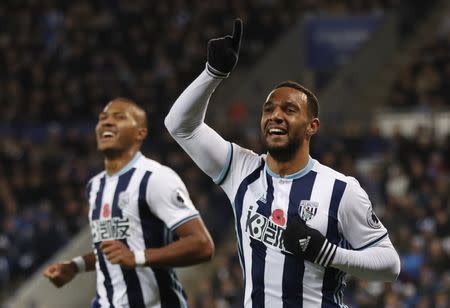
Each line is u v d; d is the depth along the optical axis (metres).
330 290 15.30
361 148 60.12
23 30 73.50
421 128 58.56
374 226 15.29
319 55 72.56
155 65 70.25
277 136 15.17
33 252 52.34
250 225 15.43
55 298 50.69
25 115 66.06
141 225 19.06
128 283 18.89
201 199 53.34
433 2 78.38
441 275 44.84
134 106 19.97
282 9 75.38
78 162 58.53
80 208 55.12
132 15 73.69
